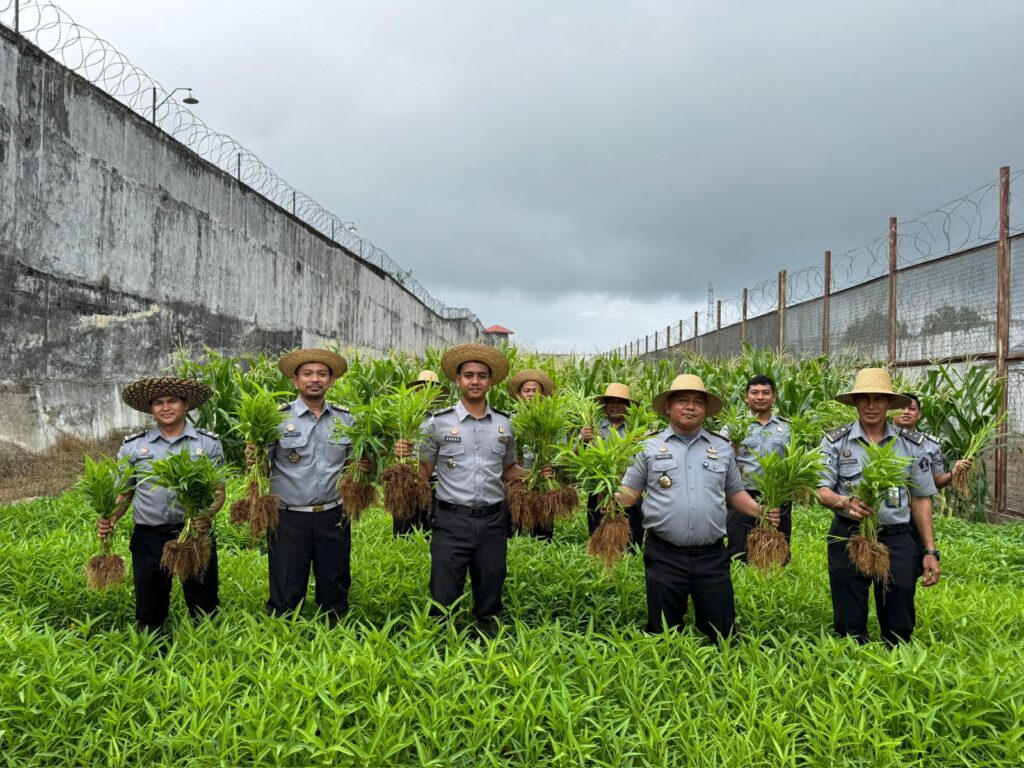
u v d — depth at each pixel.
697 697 3.34
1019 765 2.88
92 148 11.04
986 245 8.69
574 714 3.01
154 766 2.78
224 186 14.91
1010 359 8.19
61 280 10.49
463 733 2.94
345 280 22.47
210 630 3.88
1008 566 6.25
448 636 3.79
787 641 3.78
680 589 4.07
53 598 4.70
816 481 3.97
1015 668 3.48
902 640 3.98
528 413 4.42
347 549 4.51
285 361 4.55
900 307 10.59
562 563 5.25
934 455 4.39
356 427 4.30
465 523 4.31
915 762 2.87
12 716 2.96
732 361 11.18
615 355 11.09
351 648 3.51
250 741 2.78
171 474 3.91
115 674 3.27
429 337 34.75
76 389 10.80
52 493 8.52
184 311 13.52
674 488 4.02
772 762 2.85
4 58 9.40
